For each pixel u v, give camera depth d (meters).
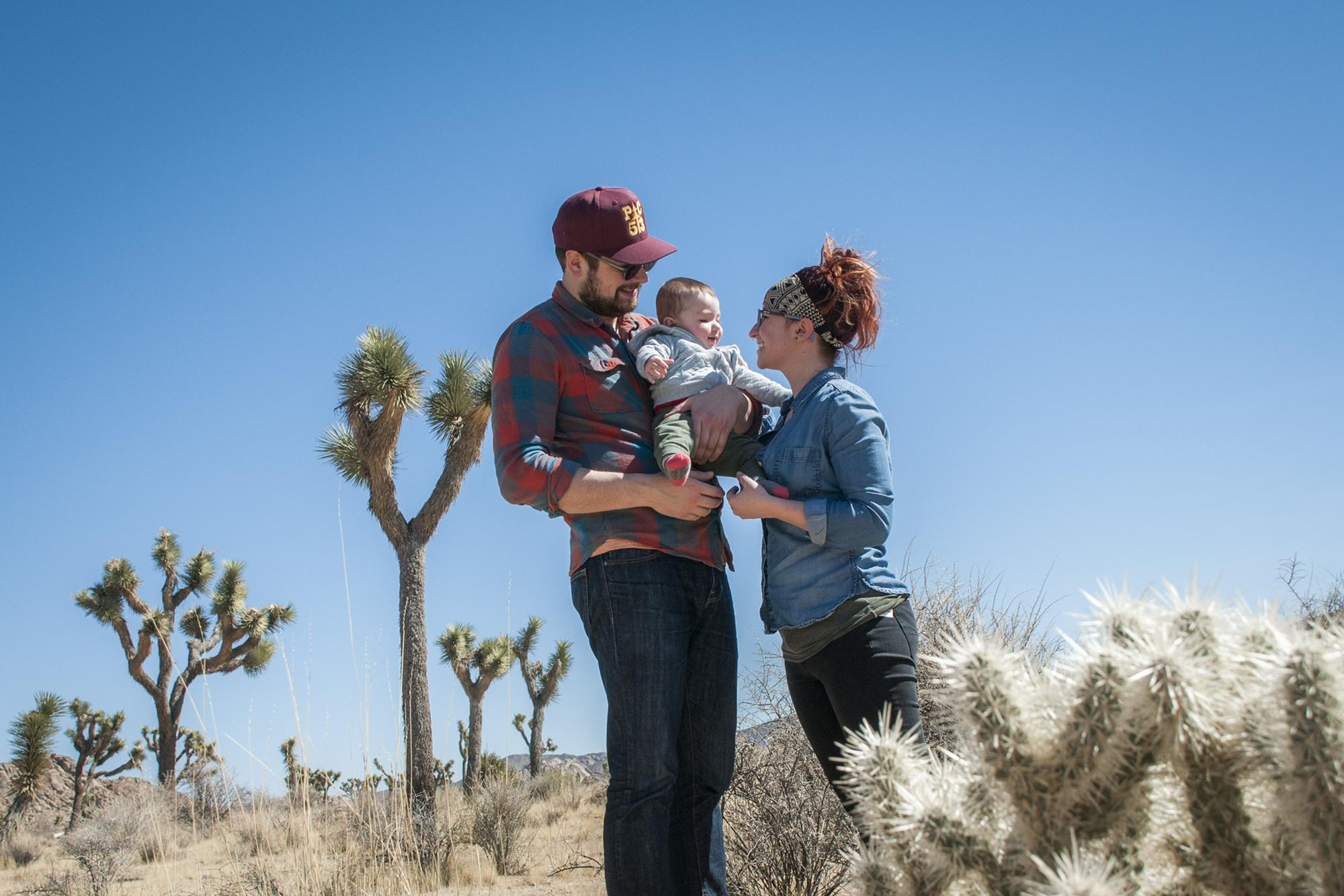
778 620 2.88
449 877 7.73
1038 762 1.53
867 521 2.72
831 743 2.95
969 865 1.56
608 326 3.20
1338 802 1.33
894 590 2.82
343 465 14.26
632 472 2.94
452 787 13.28
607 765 2.82
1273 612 1.70
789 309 3.07
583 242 3.04
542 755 21.72
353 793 6.06
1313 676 1.36
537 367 2.93
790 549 2.88
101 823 11.02
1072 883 1.29
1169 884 1.57
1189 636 1.58
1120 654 1.49
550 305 3.11
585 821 12.62
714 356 3.30
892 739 1.75
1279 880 1.46
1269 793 1.52
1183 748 1.50
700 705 2.97
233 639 19.27
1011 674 1.59
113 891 8.16
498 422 2.92
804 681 2.99
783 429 3.04
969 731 1.66
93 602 18.59
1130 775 1.49
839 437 2.86
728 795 4.96
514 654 20.02
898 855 1.63
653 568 2.84
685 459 2.76
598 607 2.82
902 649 2.77
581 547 2.92
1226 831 1.50
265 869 5.90
